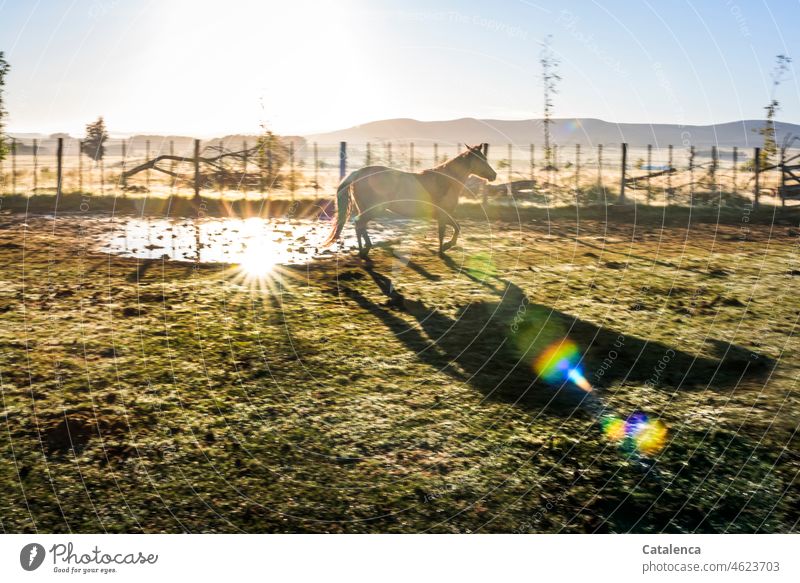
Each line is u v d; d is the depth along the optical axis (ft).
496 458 15.87
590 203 67.10
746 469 15.46
